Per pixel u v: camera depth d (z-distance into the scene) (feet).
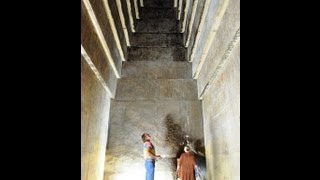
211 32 19.81
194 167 26.66
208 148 27.76
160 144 30.07
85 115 20.36
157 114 30.71
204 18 22.20
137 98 30.94
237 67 15.58
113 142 29.99
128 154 29.78
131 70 31.32
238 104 15.71
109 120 30.40
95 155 25.21
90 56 18.89
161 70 31.58
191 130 30.30
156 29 32.81
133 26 31.53
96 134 24.90
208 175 28.04
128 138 30.17
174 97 31.01
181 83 31.35
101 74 22.82
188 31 28.68
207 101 27.27
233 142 17.21
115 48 25.99
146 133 29.76
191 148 29.84
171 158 29.78
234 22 14.61
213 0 18.66
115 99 30.86
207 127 27.86
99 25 18.99
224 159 20.15
